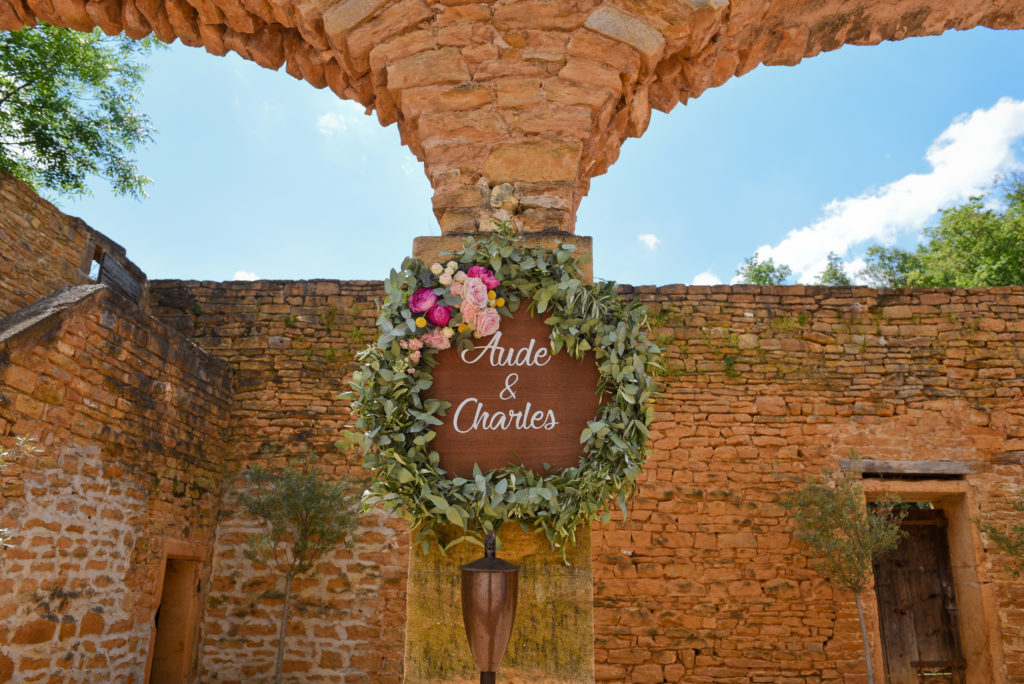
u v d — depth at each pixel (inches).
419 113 106.8
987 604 263.1
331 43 112.0
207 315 305.6
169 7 117.0
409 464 81.4
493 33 107.9
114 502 210.8
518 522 86.7
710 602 266.5
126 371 219.3
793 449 281.3
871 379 289.3
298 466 286.4
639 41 107.4
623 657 262.1
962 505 278.4
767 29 121.4
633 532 273.7
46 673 178.4
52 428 183.5
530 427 85.8
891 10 118.8
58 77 372.8
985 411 283.0
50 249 239.1
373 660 265.0
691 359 293.0
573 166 103.5
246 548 276.8
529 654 83.9
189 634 257.8
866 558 244.2
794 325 297.7
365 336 302.7
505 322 89.1
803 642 261.1
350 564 274.2
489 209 101.8
